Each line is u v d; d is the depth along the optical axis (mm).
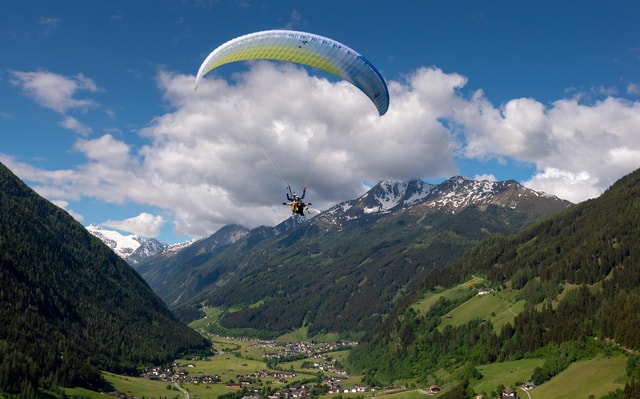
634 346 146875
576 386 138625
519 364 174125
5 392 142125
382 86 61250
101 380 188750
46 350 178750
